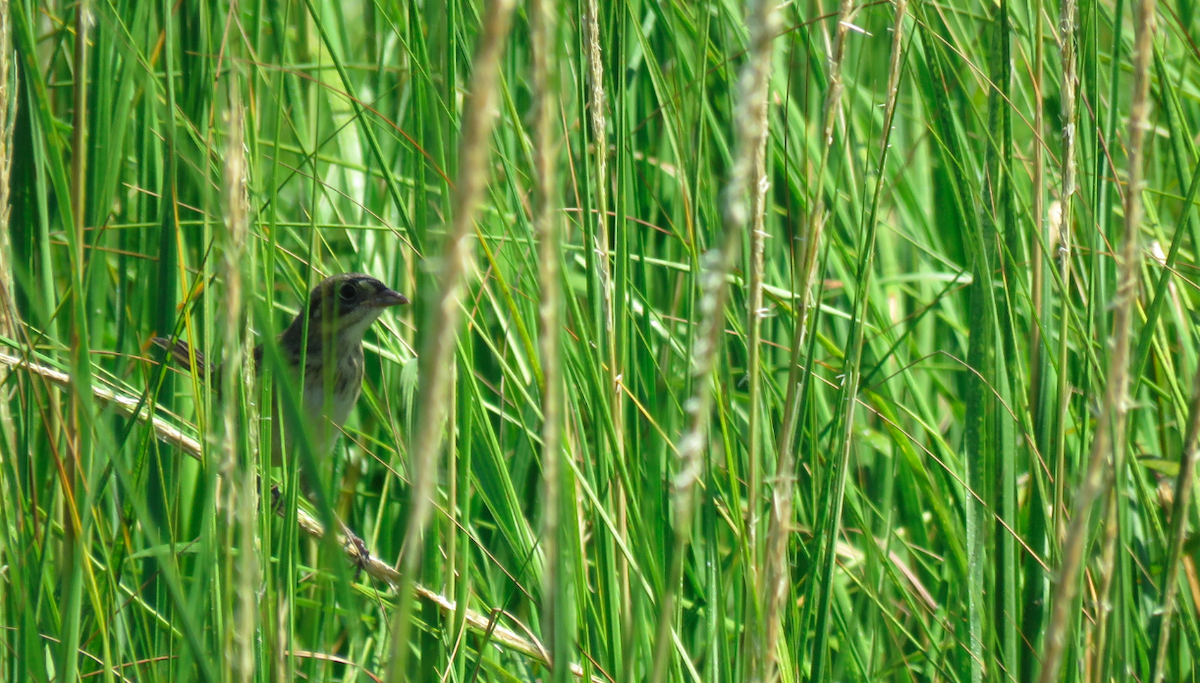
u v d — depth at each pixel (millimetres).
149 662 5953
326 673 6344
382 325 8953
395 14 7797
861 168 8836
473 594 6852
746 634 4883
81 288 5359
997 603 6328
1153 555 7160
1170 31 9078
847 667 7016
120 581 6520
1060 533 5660
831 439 5574
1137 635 6371
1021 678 6410
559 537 3203
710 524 5730
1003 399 6055
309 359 8055
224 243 3916
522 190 7891
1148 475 7789
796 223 8664
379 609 7453
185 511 7695
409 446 7242
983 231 6578
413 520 2338
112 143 6582
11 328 6336
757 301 4176
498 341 8297
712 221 6805
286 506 5246
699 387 2639
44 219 6758
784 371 8242
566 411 6113
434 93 5941
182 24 7734
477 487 6602
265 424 5168
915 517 8375
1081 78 6035
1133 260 3463
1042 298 6461
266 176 8156
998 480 6332
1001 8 6281
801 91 8859
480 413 6383
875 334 7980
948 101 6703
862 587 6797
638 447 6094
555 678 3186
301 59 9320
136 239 8016
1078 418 6945
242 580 4172
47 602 5824
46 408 6559
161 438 6527
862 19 9805
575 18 5938
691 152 7051
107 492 7383
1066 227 5547
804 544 6617
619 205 5781
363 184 9562
